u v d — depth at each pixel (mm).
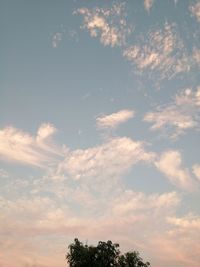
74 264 122125
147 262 123812
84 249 123000
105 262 121188
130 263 122188
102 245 123375
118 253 123500
